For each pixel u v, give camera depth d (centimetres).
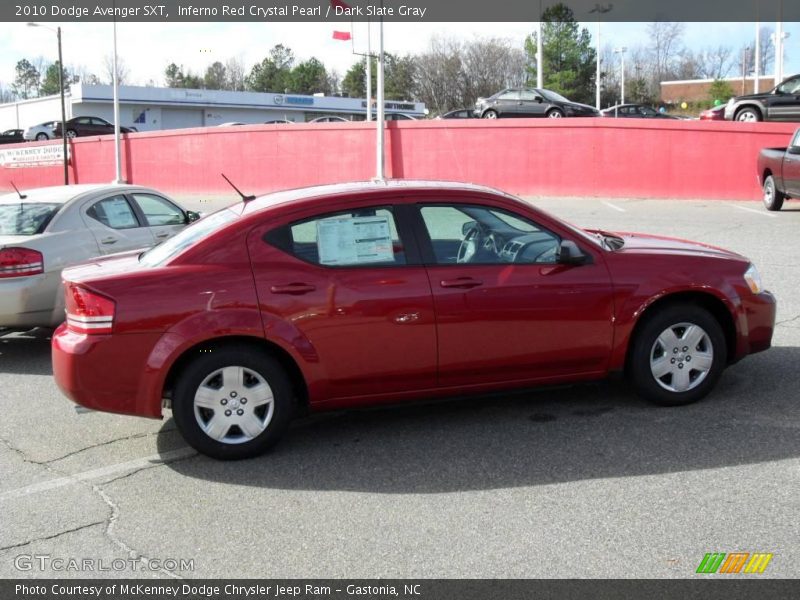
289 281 506
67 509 456
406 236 528
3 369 764
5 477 505
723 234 1422
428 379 530
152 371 493
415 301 517
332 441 543
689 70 9150
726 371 658
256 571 383
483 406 597
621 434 532
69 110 6362
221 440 509
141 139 3303
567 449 511
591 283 544
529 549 392
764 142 2031
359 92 8931
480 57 7606
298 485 477
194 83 10444
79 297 498
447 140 2506
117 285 495
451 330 524
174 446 546
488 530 413
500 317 530
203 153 3109
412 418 580
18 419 615
